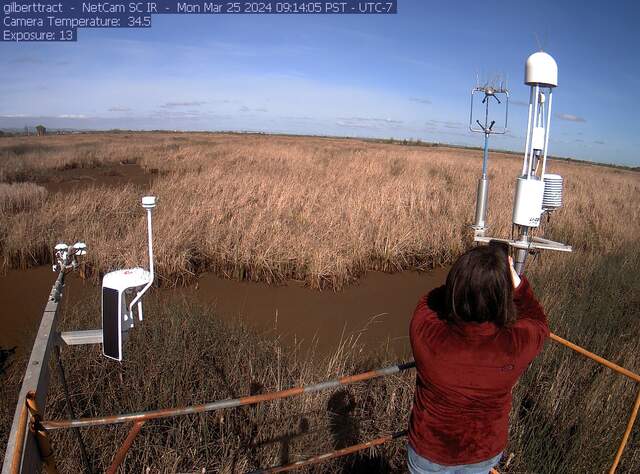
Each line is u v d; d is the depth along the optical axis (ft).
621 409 12.98
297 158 72.28
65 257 8.36
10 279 24.27
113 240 26.12
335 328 20.81
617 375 14.26
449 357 5.93
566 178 66.03
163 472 10.59
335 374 14.24
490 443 6.22
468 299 5.80
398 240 28.99
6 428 12.11
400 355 18.02
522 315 6.48
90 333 7.25
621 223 37.68
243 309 22.20
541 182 9.62
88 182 52.26
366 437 12.17
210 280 25.50
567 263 26.58
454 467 6.23
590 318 19.53
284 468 8.21
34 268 25.82
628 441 12.07
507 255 6.23
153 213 31.45
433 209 37.22
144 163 65.77
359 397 13.55
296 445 11.43
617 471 11.48
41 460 5.55
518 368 5.96
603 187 60.49
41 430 5.49
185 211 31.83
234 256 25.75
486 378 5.90
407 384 13.62
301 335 19.90
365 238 28.81
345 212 33.68
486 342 5.85
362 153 93.20
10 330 19.11
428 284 26.89
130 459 11.00
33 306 21.40
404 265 28.96
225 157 71.87
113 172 59.16
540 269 24.98
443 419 6.18
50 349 6.31
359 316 22.21
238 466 10.77
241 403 6.59
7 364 16.25
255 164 64.03
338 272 25.21
